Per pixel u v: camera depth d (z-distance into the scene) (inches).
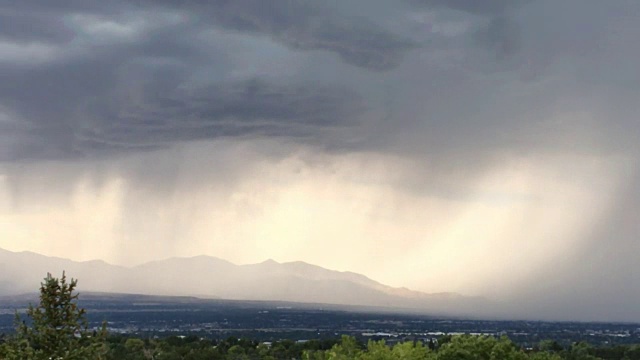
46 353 1130.0
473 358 2096.5
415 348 2150.6
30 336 1143.0
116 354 4082.2
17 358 1114.1
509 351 2126.0
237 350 5029.5
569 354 4554.6
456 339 2174.0
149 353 4478.3
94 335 1190.9
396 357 2076.8
